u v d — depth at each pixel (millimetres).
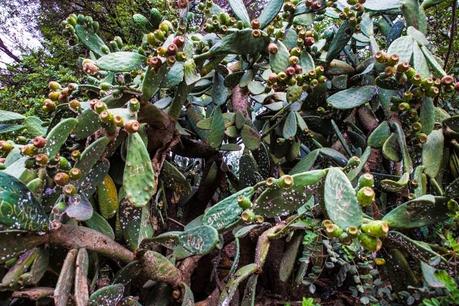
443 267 1658
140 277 1699
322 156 2430
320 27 3439
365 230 1275
